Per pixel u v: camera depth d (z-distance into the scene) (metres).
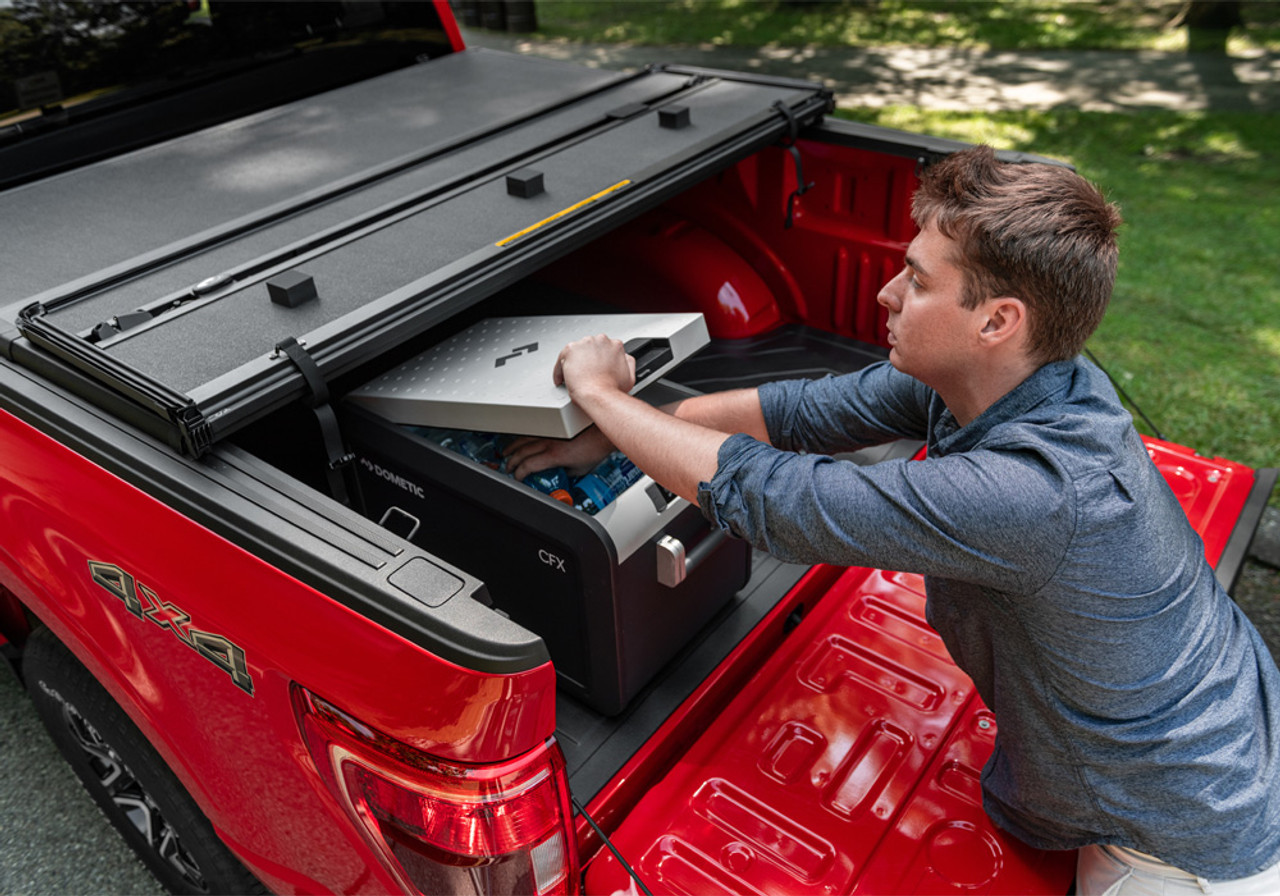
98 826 2.41
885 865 1.51
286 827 1.56
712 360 2.78
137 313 1.58
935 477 1.20
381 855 1.38
